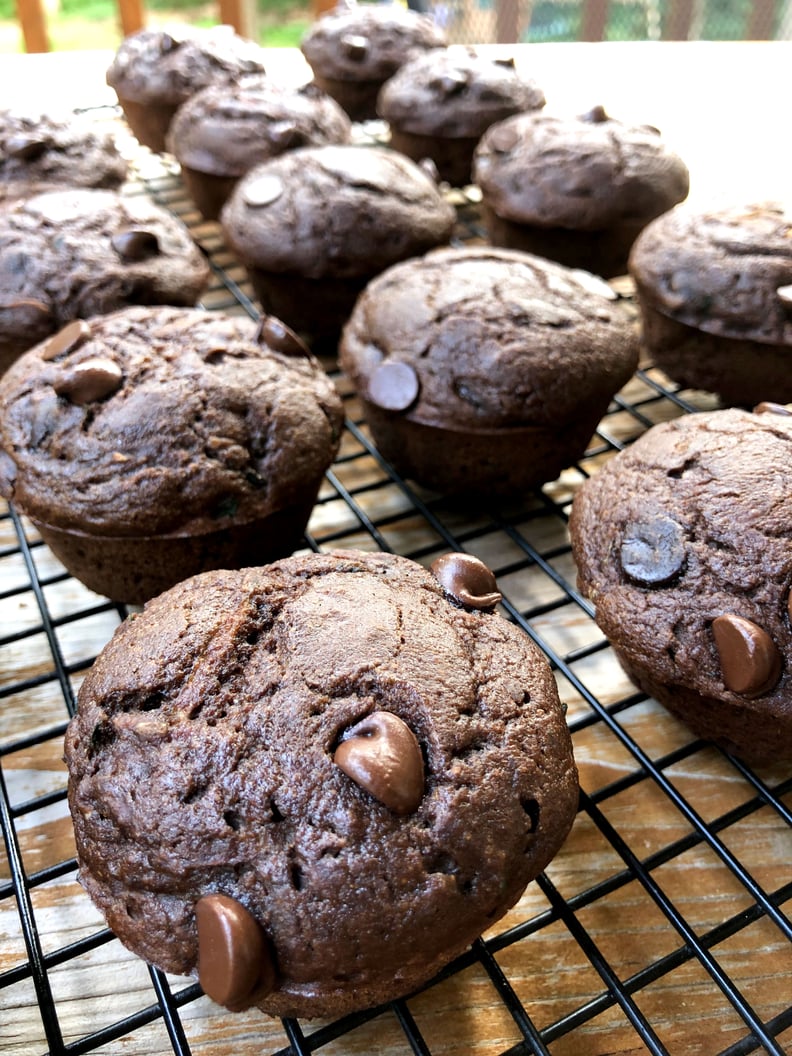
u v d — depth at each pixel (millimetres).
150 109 344
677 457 160
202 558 173
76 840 119
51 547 182
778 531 143
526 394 192
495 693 122
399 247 251
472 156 339
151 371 173
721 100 409
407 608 130
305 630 124
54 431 167
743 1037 124
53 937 134
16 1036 124
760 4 494
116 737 119
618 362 203
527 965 134
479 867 109
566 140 277
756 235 224
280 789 109
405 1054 124
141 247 229
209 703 118
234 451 169
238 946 100
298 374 187
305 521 190
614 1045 125
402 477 219
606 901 141
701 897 142
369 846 106
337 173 255
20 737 164
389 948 106
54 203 236
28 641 184
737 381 232
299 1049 115
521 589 198
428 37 380
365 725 112
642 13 507
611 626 151
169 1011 117
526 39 512
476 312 198
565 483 228
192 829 108
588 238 280
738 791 159
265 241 250
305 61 394
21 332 217
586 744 166
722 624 137
